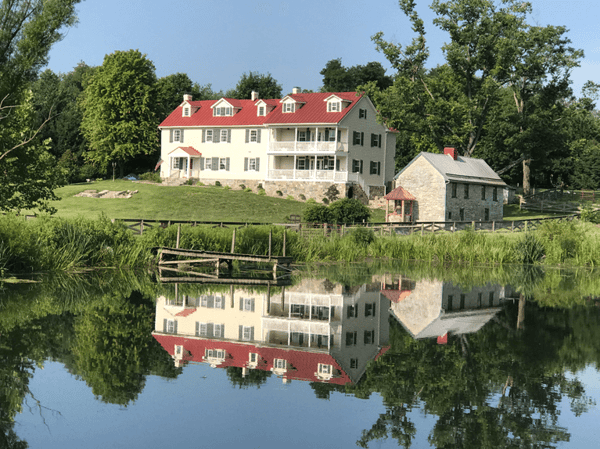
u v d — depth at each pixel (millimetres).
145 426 8109
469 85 59094
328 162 60781
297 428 8078
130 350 11977
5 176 20500
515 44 56625
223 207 50250
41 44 17656
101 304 16859
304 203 55781
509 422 8406
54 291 18703
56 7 17281
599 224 47969
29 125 20141
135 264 26562
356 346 12820
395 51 58219
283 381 10273
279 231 30594
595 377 10641
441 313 16984
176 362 11258
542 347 12844
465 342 13266
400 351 12398
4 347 11820
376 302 18766
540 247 32781
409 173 50906
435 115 57656
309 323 15305
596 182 84250
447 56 57375
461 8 56000
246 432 7906
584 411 8867
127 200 51125
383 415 8648
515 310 17562
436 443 7621
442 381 10273
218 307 17250
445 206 49188
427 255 32719
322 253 31906
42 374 10250
